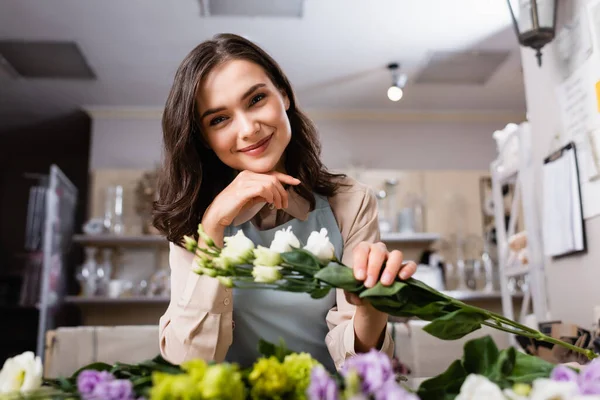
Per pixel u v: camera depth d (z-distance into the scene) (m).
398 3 3.45
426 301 0.65
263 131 1.05
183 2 3.42
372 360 0.43
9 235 6.12
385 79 4.56
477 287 4.66
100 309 4.70
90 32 3.76
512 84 4.66
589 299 1.85
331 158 5.18
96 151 5.05
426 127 5.28
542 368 0.56
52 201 4.14
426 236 4.71
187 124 1.07
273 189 0.92
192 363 0.43
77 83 4.58
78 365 2.10
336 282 0.61
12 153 6.22
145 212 4.84
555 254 2.04
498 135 2.75
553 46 2.04
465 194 5.13
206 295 0.92
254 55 1.11
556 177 2.00
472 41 3.91
